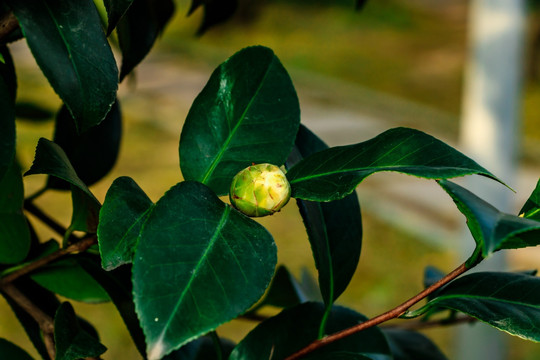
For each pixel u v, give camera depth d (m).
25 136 3.24
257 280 0.53
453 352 2.45
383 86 6.98
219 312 0.52
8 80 0.63
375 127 5.75
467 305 0.58
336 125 5.79
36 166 0.56
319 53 8.19
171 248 0.53
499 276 0.59
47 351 0.63
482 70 1.94
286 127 0.60
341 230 0.63
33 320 0.63
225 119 0.60
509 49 1.91
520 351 2.52
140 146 4.74
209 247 0.53
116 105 0.70
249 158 0.60
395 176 4.32
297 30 9.16
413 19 9.63
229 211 0.55
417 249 3.42
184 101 6.24
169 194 0.54
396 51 8.20
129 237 0.55
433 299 0.59
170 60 8.01
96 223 0.60
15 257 0.63
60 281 0.64
